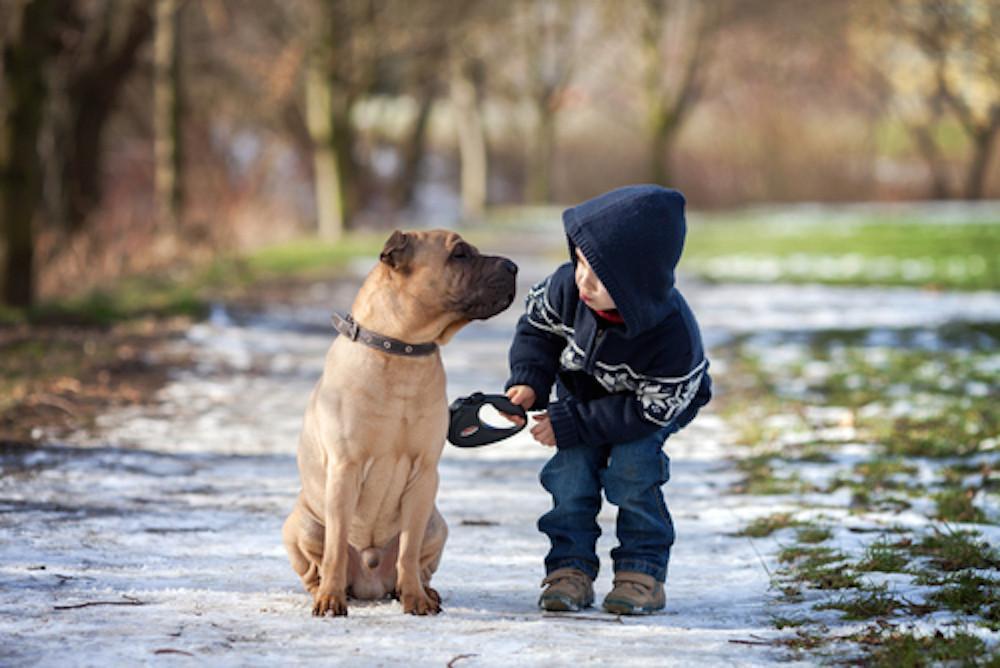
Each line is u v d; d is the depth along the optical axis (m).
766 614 5.20
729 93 61.78
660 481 5.46
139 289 20.23
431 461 5.17
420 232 5.05
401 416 5.02
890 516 7.15
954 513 7.08
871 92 59.19
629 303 4.95
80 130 27.80
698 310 19.27
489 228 45.31
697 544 6.71
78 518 7.06
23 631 4.71
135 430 10.16
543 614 5.26
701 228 43.78
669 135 50.94
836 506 7.51
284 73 37.88
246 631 4.79
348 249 31.56
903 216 46.25
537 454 9.75
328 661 4.37
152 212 29.61
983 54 45.62
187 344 15.09
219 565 6.09
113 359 13.50
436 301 4.95
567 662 4.36
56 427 10.05
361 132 55.38
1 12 16.72
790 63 57.94
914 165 65.50
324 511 5.31
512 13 48.94
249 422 10.73
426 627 4.91
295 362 14.34
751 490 8.10
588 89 64.75
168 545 6.50
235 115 45.03
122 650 4.45
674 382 5.15
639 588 5.29
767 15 50.06
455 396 11.72
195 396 11.93
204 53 38.41
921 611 5.02
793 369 13.42
